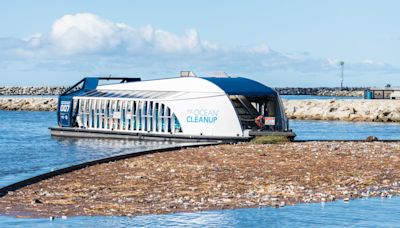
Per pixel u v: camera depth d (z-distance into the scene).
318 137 114.75
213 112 89.00
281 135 84.75
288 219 33.81
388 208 36.53
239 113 93.38
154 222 33.22
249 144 78.88
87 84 112.81
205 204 37.66
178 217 34.34
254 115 93.81
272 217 34.28
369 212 35.50
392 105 185.75
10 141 105.62
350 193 41.41
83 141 101.31
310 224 32.78
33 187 44.09
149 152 66.12
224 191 42.09
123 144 93.94
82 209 36.34
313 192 41.78
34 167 67.06
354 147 71.88
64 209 36.28
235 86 89.94
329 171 51.72
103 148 89.25
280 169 52.94
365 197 40.09
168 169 53.25
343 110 192.38
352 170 52.28
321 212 35.50
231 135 87.19
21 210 35.97
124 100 101.50
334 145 74.94
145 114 98.50
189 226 32.41
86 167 54.78
